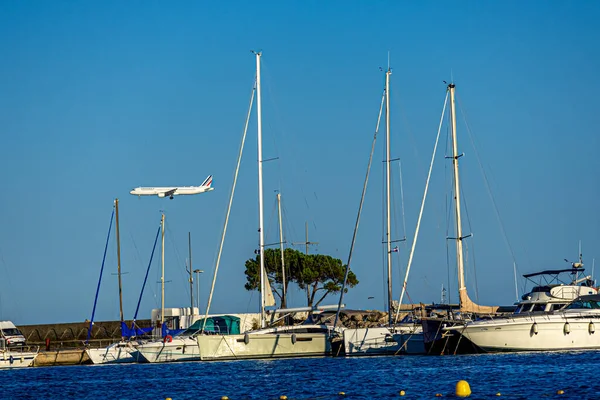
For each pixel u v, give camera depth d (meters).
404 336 181.75
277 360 180.25
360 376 143.38
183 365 182.50
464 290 186.12
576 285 174.00
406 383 131.62
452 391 120.94
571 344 167.50
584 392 115.94
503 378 132.12
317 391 126.75
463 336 167.75
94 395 135.38
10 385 157.12
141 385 145.62
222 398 123.38
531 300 174.12
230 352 182.62
